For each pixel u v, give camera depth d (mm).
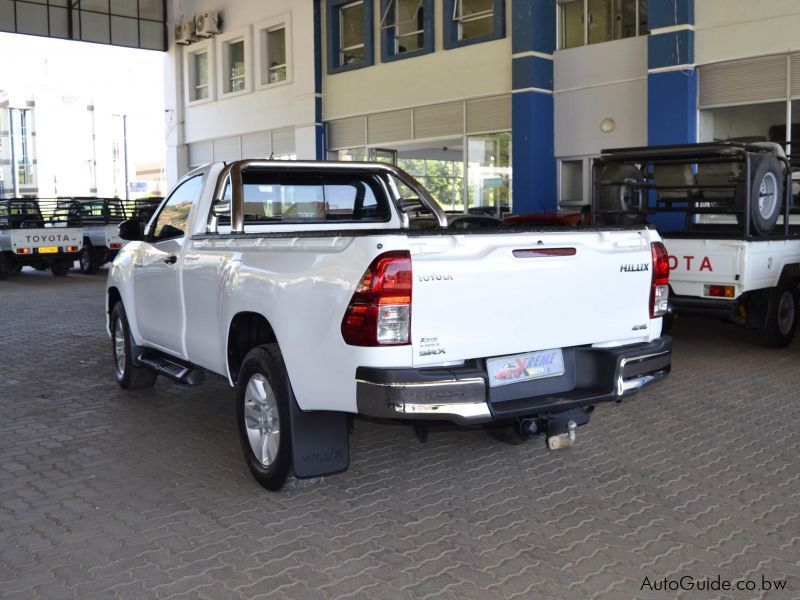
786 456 5535
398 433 6098
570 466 5344
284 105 24266
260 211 6016
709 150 8938
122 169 71938
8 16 25922
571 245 4473
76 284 19125
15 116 66438
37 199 20609
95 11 27297
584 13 17250
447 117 19688
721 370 8352
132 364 7309
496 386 4273
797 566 3838
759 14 13906
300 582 3695
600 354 4633
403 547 4074
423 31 20109
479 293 4129
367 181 6508
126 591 3615
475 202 19266
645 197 10164
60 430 6273
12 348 10047
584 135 17234
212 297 5332
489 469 5285
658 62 15062
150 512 4562
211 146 27891
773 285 9266
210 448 5770
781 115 13945
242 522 4406
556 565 3855
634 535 4211
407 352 3963
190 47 28109
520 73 17453
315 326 4223
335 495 4824
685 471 5238
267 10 24578
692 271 8984
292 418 4512
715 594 3562
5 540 4188
